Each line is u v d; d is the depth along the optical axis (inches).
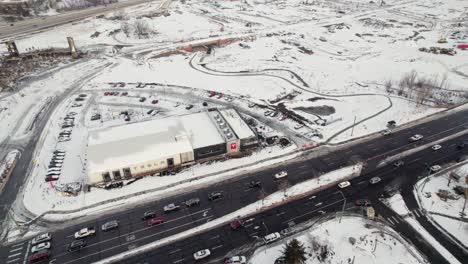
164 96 5073.8
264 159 3703.3
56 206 3090.6
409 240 2746.1
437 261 2573.8
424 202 3112.7
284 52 6865.2
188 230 2839.6
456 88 5310.0
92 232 2785.4
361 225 2874.0
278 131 4197.8
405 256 2605.8
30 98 5039.4
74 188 3260.3
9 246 2709.2
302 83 5565.9
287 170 3538.4
